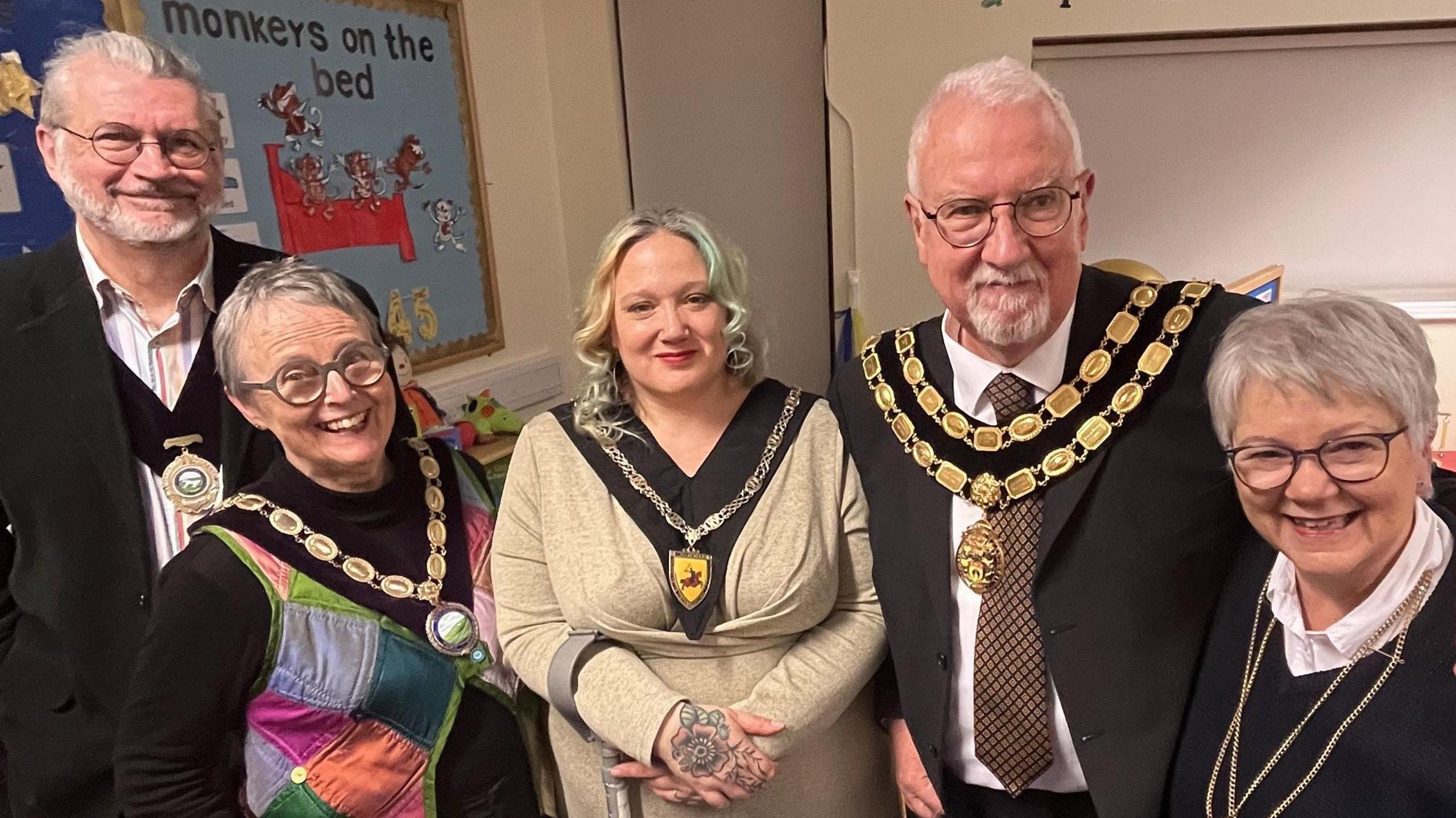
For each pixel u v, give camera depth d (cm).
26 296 128
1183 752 99
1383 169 226
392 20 237
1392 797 74
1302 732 82
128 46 123
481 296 273
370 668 112
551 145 301
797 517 118
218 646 106
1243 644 94
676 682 117
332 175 223
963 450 115
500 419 244
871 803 132
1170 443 106
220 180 134
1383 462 72
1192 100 232
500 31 276
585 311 124
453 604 119
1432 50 216
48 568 126
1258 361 75
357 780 113
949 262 105
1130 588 105
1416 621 76
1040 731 110
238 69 199
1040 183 100
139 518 127
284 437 112
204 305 136
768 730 110
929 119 105
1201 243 242
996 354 114
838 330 269
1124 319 112
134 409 129
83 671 126
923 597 116
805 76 281
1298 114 227
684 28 287
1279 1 215
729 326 120
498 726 123
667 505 119
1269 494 77
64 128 122
